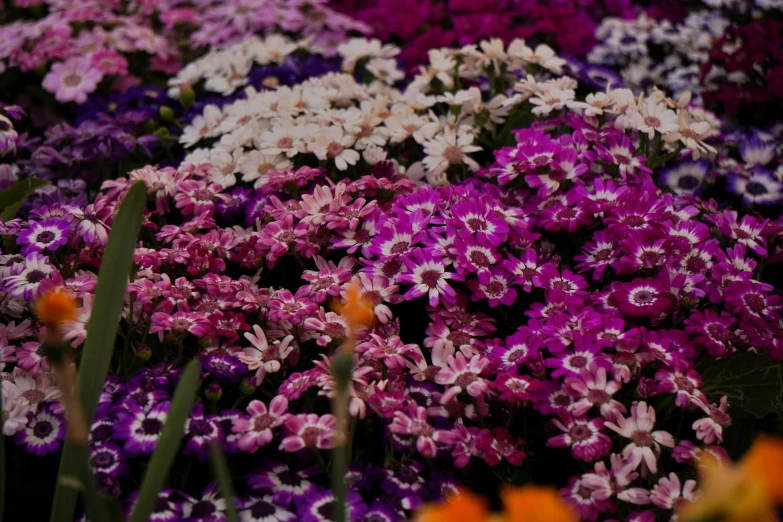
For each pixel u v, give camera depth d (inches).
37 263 41.9
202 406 38.2
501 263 42.1
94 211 43.8
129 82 61.8
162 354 42.3
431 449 37.6
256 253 44.1
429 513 26.6
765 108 57.5
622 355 39.4
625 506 38.3
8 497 39.4
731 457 41.8
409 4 65.1
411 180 49.0
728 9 65.6
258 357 40.5
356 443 40.4
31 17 67.8
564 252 46.2
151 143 53.5
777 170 52.1
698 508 26.1
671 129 46.9
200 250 43.6
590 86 53.2
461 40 60.2
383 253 42.6
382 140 49.2
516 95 49.8
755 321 40.8
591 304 41.7
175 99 59.1
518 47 53.0
